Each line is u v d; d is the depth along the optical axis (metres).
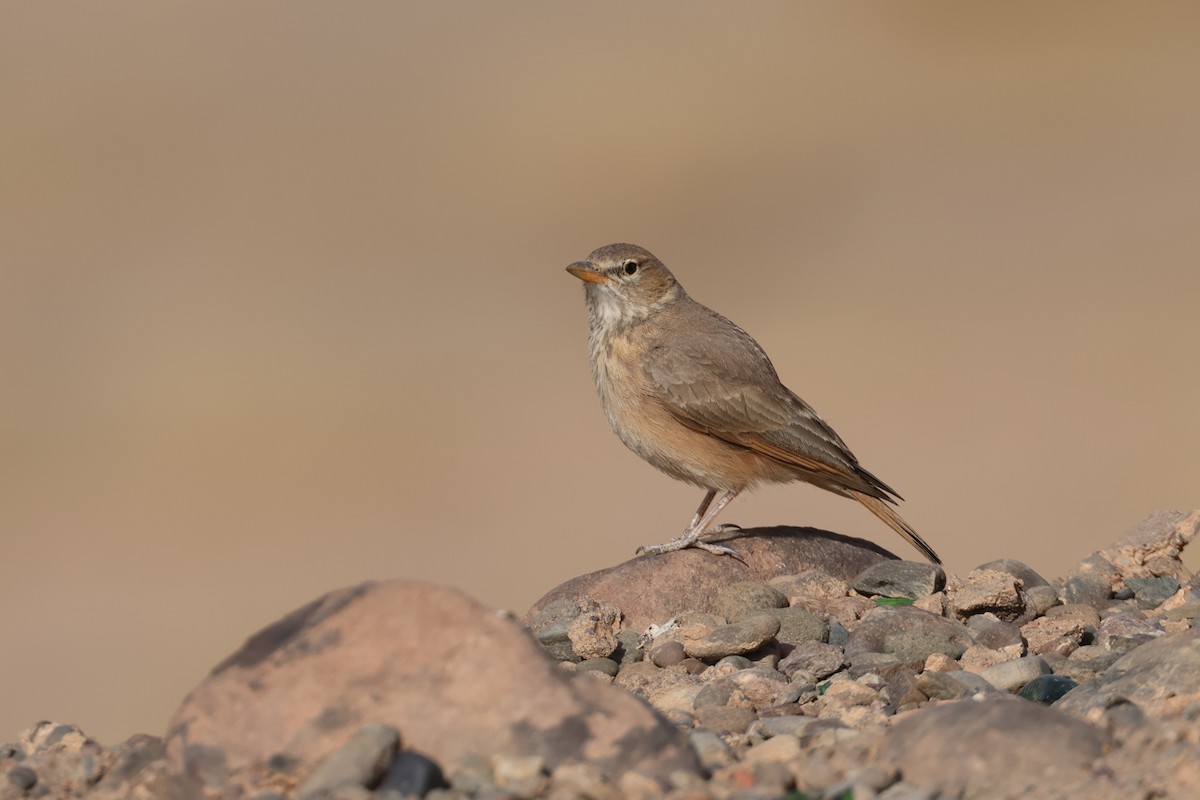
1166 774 7.82
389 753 7.95
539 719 8.14
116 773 9.39
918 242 65.25
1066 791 7.83
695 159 82.44
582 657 12.54
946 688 10.70
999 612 12.88
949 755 8.21
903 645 12.05
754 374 15.82
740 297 62.47
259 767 8.09
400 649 8.38
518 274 66.88
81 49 94.94
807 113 87.56
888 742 8.55
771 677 11.23
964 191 71.75
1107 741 8.26
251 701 8.30
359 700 8.23
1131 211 63.47
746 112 86.88
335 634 8.52
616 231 74.56
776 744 9.25
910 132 82.50
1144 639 12.13
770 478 15.97
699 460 15.94
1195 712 8.77
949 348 49.00
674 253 71.44
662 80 93.38
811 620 12.55
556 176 80.19
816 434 15.79
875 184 75.62
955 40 95.19
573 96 91.00
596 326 16.53
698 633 12.62
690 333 16.06
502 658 8.30
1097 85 84.19
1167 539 14.59
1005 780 8.01
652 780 7.92
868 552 14.81
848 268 63.34
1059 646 11.91
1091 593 13.76
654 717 8.31
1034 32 91.94
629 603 13.62
